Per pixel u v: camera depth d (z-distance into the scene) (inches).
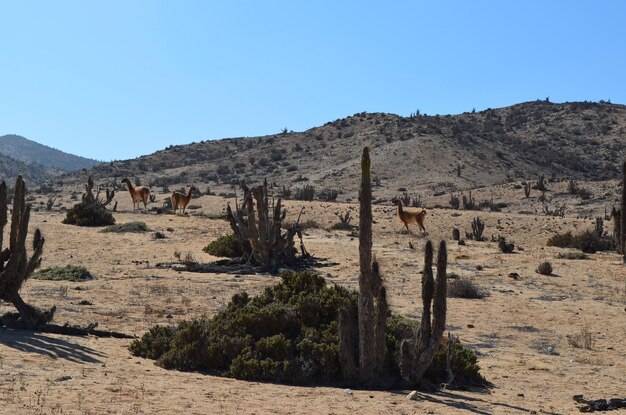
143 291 843.4
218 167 6067.9
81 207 1621.6
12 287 547.5
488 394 469.7
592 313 832.3
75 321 618.2
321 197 3996.1
